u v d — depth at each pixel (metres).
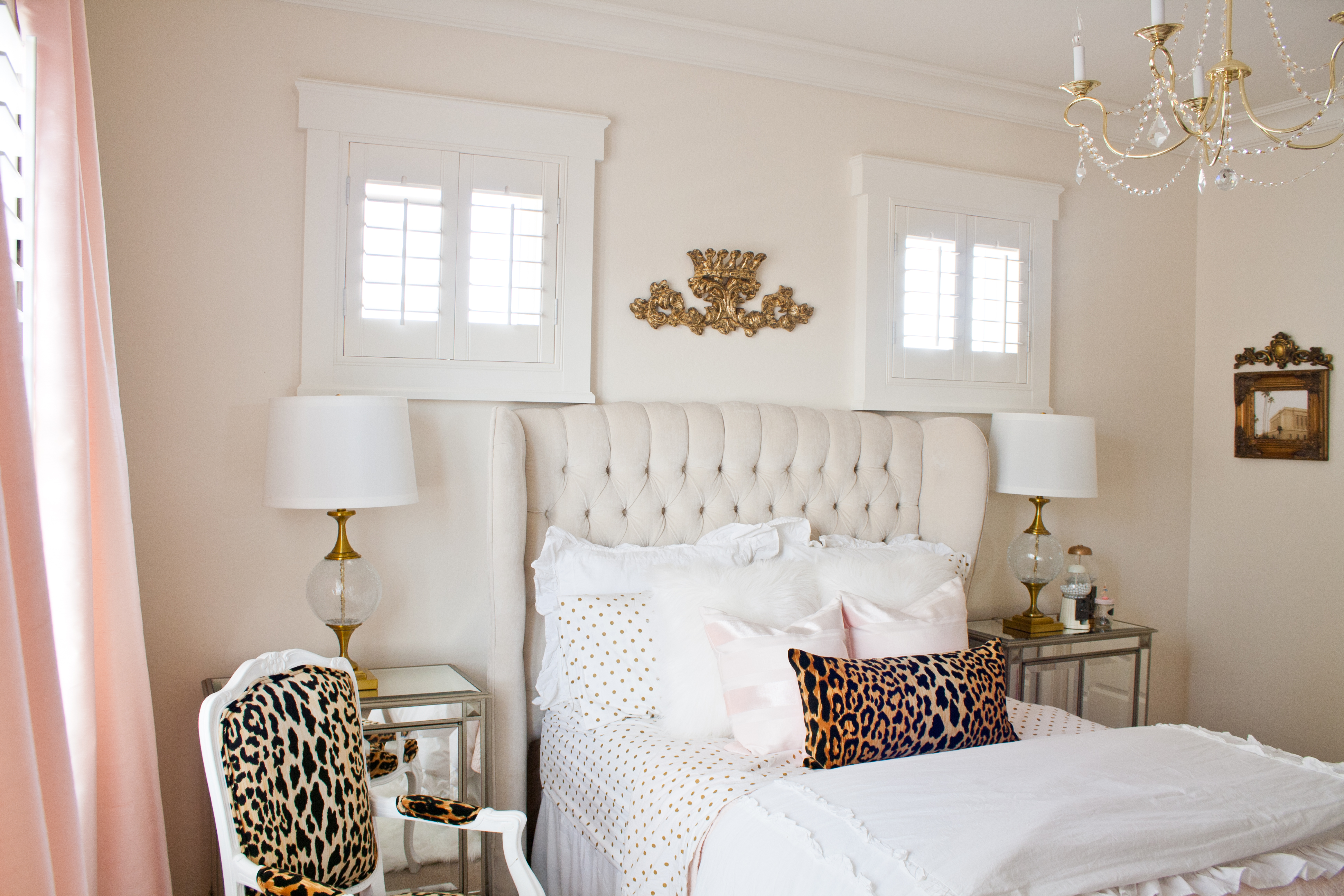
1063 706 3.54
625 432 3.05
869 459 3.43
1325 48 3.34
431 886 2.56
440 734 2.58
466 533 3.02
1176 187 4.30
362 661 2.90
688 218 3.31
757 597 2.56
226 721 1.80
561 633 2.71
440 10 2.94
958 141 3.79
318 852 1.84
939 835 1.73
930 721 2.26
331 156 2.83
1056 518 4.04
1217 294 4.29
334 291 2.84
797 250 3.49
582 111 3.15
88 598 1.80
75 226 1.76
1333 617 3.83
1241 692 4.16
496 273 3.02
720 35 3.24
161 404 2.69
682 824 2.04
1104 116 2.08
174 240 2.70
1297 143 3.99
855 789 1.96
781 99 3.46
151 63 2.68
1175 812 1.86
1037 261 3.90
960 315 3.75
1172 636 4.34
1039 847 1.67
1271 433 4.04
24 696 1.24
